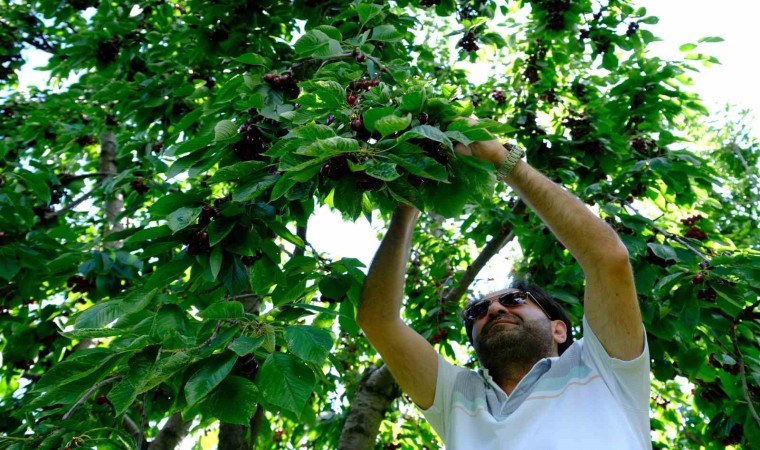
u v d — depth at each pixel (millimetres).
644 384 2332
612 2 5855
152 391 3010
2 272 4055
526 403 2338
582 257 2451
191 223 2715
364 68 3281
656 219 4977
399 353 2760
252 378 2443
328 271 3023
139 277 4535
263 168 2506
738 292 3730
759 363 4578
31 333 5059
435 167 2176
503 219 5793
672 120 6125
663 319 4293
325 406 6934
